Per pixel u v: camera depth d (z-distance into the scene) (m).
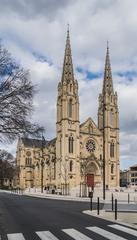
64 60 153.25
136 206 42.09
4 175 111.50
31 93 24.83
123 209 36.25
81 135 147.50
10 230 19.77
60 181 139.00
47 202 52.41
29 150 189.00
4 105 24.06
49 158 154.50
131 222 23.77
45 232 18.78
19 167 176.00
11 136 24.83
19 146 190.50
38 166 169.62
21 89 24.38
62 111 145.38
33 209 36.91
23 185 183.75
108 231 19.00
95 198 66.19
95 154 148.50
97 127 152.12
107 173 148.62
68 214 30.25
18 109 24.42
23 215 29.42
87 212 31.97
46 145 162.25
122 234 17.86
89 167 145.75
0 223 23.28
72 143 144.00
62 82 149.00
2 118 24.23
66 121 143.50
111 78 161.12
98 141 150.38
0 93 23.94
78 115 146.25
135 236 17.17
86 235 17.58
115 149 153.25
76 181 140.88
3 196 80.81
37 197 74.38
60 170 140.75
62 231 19.11
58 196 80.25
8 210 35.50
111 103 156.88
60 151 143.25
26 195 88.50
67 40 155.75
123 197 68.94
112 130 154.75
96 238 16.61
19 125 24.48
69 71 150.38
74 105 146.62
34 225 22.05
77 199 62.47
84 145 147.38
